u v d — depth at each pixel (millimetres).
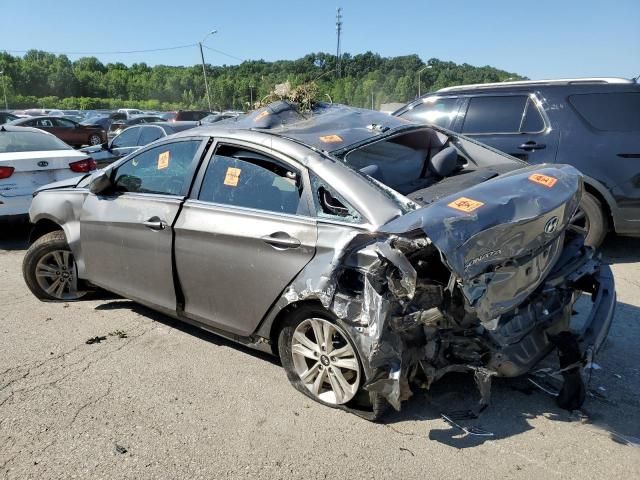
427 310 2803
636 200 5688
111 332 4434
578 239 3676
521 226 2791
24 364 3914
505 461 2785
